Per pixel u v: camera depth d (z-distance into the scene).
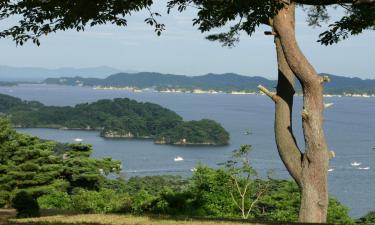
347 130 164.50
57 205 23.77
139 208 18.95
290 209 21.91
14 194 28.09
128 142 139.88
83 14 11.17
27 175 29.44
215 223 11.98
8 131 31.05
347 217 21.38
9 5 11.43
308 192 12.70
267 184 23.09
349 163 99.44
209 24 12.01
